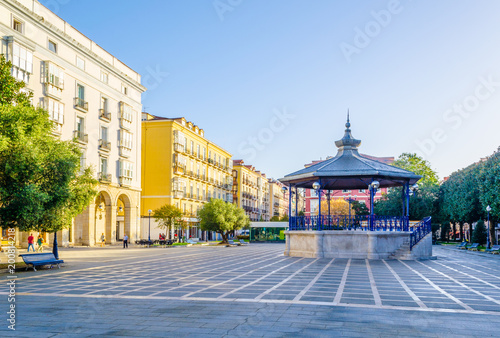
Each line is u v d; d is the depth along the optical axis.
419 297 10.77
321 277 14.95
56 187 18.55
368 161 26.89
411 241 24.50
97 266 19.95
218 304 9.73
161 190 58.50
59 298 10.61
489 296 11.03
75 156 20.55
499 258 28.27
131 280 14.32
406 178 25.67
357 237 24.30
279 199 131.88
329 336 7.02
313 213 89.38
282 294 11.13
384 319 8.26
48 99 34.62
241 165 92.94
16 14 31.72
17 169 16.64
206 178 72.12
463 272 17.16
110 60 45.81
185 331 7.33
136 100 51.00
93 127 42.06
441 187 61.41
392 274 16.00
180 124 61.03
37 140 18.73
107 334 7.14
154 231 57.78
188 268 18.72
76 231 41.94
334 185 31.20
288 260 23.05
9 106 17.66
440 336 7.09
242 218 53.69
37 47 34.00
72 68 38.72
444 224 68.88
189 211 64.88
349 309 9.17
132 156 49.66
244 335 7.08
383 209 60.81
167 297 10.69
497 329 7.56
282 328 7.54
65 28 38.38
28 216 17.22
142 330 7.40
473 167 53.53
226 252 33.00
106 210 45.62
